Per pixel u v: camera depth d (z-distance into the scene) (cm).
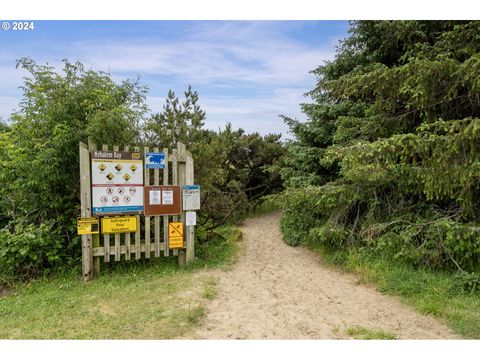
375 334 400
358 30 812
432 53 655
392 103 702
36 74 679
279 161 1504
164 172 675
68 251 686
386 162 580
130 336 396
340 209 753
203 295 523
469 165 521
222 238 957
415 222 634
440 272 558
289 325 431
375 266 613
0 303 536
